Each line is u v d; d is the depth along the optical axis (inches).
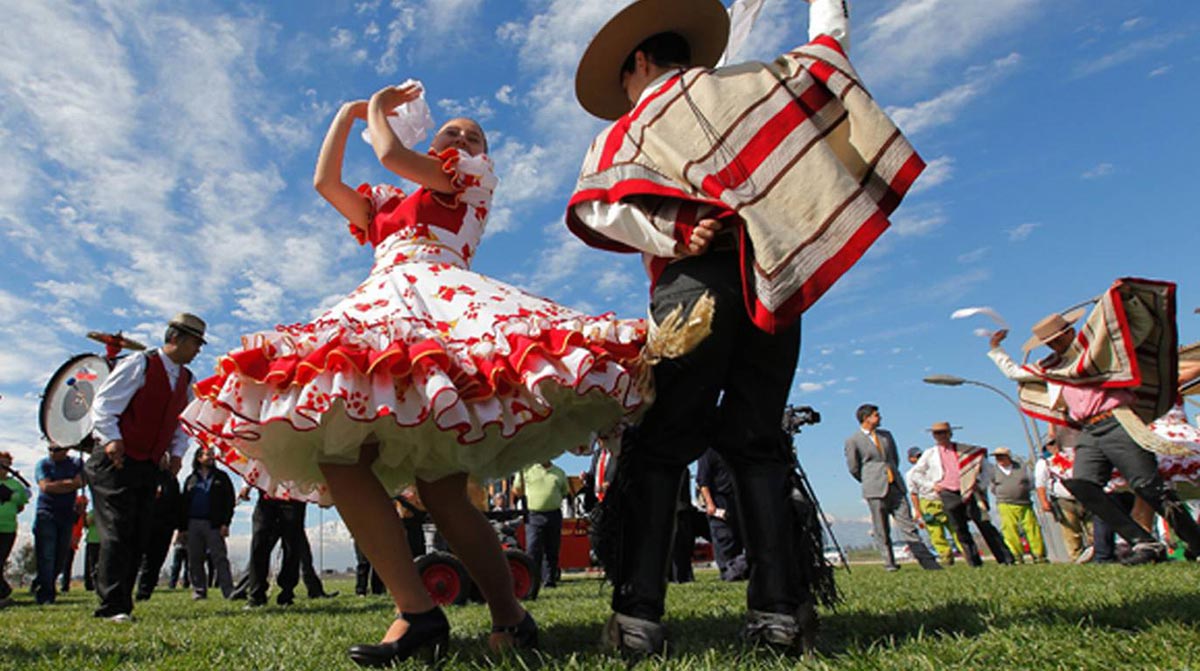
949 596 146.9
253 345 84.0
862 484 396.2
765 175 82.1
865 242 78.7
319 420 78.7
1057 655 70.4
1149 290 217.2
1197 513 370.9
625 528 88.5
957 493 430.9
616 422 99.1
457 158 108.5
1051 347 244.8
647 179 86.4
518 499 396.2
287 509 307.0
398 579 87.2
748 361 91.0
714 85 87.7
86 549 528.7
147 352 226.4
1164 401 225.5
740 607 148.3
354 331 84.1
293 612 237.6
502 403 86.1
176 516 336.5
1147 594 119.5
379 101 108.5
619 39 101.1
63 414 308.0
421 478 100.3
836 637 92.7
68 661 102.3
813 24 95.7
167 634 144.6
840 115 86.7
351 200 114.8
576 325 89.9
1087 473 247.6
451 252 107.1
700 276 86.6
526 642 98.0
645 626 84.0
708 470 329.4
